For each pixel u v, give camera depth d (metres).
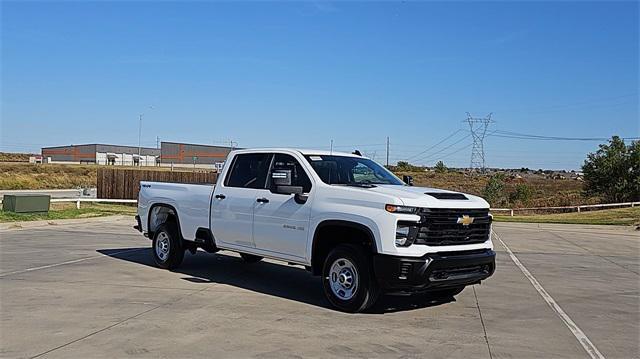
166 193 11.13
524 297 9.62
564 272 12.95
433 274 7.47
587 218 35.41
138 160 89.00
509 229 27.77
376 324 7.38
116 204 32.28
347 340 6.62
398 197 7.54
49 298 8.42
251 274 10.89
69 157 100.75
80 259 12.31
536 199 52.12
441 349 6.41
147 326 7.00
